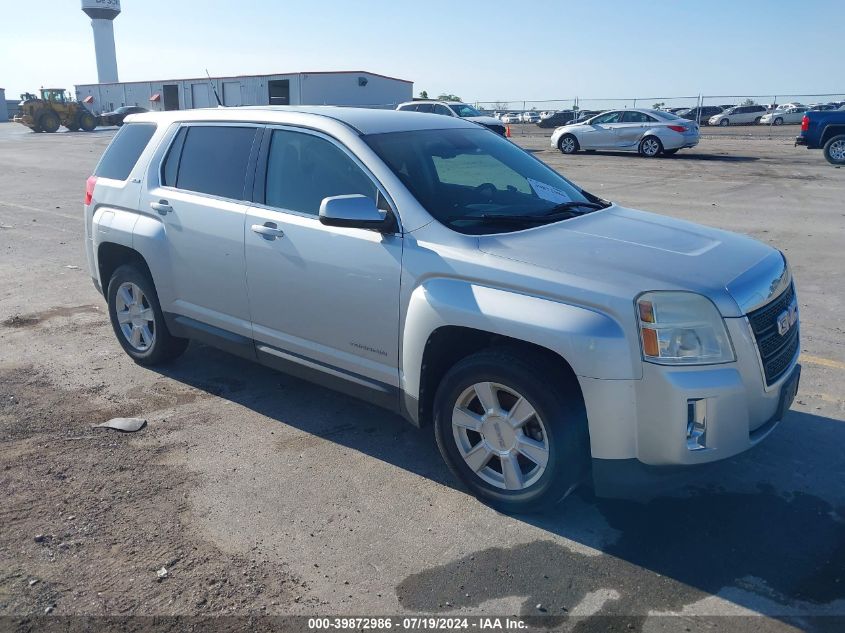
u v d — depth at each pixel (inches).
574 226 162.7
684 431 129.8
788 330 150.5
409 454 175.0
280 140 183.9
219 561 134.3
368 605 123.2
